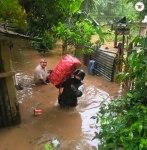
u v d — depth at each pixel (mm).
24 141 2078
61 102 2635
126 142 1404
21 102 2729
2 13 3994
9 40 2092
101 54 3482
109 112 1823
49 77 2637
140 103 1624
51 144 2004
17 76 3420
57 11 4234
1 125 2232
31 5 4223
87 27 4418
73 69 2561
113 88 3113
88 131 2229
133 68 1663
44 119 2410
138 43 1673
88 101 2783
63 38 4379
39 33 4410
